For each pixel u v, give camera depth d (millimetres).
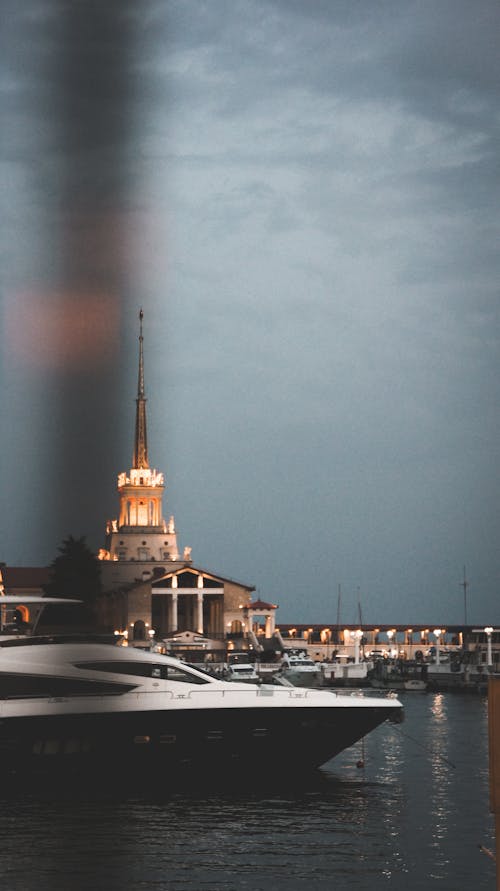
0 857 37250
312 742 51906
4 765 48844
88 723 49469
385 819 43906
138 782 50281
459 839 40344
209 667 139875
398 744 71875
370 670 169000
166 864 36594
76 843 39281
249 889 33844
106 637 51719
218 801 47312
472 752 66938
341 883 34531
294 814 44812
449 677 149625
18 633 52406
